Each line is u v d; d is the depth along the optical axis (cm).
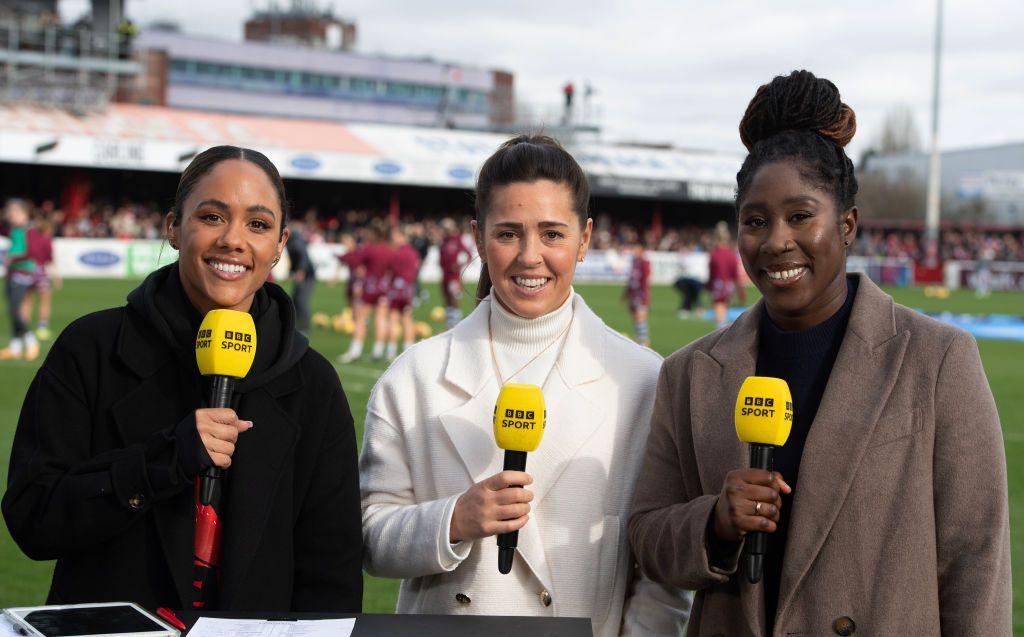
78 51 4388
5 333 1805
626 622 302
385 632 235
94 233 3725
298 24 8544
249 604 266
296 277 1827
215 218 271
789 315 269
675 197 4841
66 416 264
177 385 272
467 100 7100
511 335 309
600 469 301
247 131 4134
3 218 3525
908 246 5919
